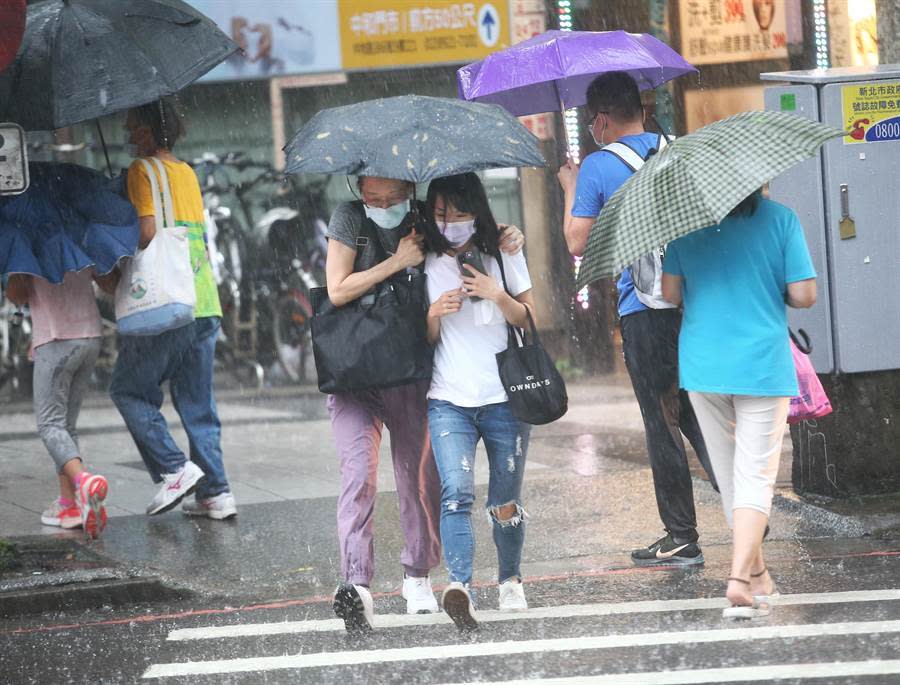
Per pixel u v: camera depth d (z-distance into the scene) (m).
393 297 17.55
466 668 16.05
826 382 24.31
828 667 15.14
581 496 27.03
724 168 16.38
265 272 54.19
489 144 17.00
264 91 55.62
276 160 55.97
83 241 23.30
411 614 18.97
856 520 22.77
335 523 25.53
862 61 45.94
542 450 34.28
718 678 15.01
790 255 17.12
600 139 20.97
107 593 20.84
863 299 23.92
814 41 46.34
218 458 26.28
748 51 52.62
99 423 45.03
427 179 16.50
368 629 18.02
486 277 17.30
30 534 25.02
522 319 17.50
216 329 26.19
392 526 25.31
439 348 17.73
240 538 24.53
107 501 28.59
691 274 17.45
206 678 16.34
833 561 20.75
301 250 54.75
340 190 56.19
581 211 20.41
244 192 55.41
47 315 24.36
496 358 17.45
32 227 23.19
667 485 21.09
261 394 51.97
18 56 22.81
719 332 17.17
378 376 17.30
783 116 17.03
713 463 17.89
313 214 55.34
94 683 16.34
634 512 25.33
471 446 17.64
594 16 53.06
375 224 17.78
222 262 53.41
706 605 18.42
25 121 22.78
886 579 19.30
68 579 21.05
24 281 24.53
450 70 55.59
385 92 55.88
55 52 22.94
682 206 16.31
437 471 18.61
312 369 54.19
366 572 17.89
